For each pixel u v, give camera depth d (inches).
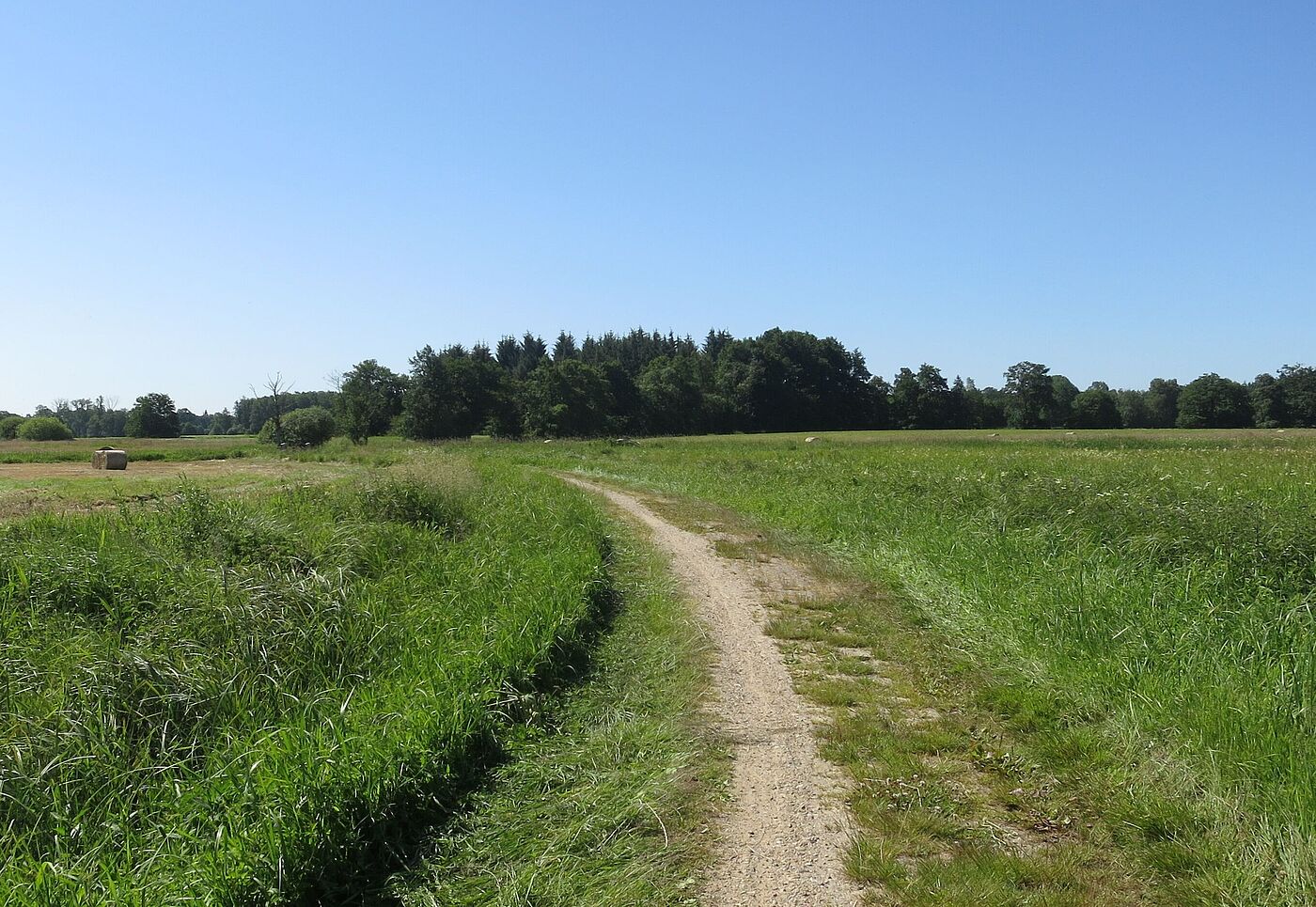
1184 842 156.1
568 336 5177.2
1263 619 245.8
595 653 292.5
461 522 478.0
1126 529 366.3
